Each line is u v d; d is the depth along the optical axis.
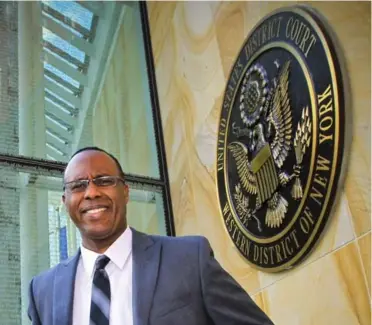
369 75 2.55
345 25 2.78
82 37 5.80
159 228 4.75
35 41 5.49
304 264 2.88
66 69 5.51
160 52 5.55
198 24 4.70
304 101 2.96
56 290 1.98
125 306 1.86
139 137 5.27
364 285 2.43
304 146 2.91
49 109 5.13
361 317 2.43
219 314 1.80
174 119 5.01
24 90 5.11
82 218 2.00
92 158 2.10
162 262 1.92
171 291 1.82
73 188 2.05
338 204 2.65
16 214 4.36
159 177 5.00
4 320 3.93
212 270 1.87
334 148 2.66
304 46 3.02
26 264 4.19
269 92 3.35
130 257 2.00
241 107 3.69
